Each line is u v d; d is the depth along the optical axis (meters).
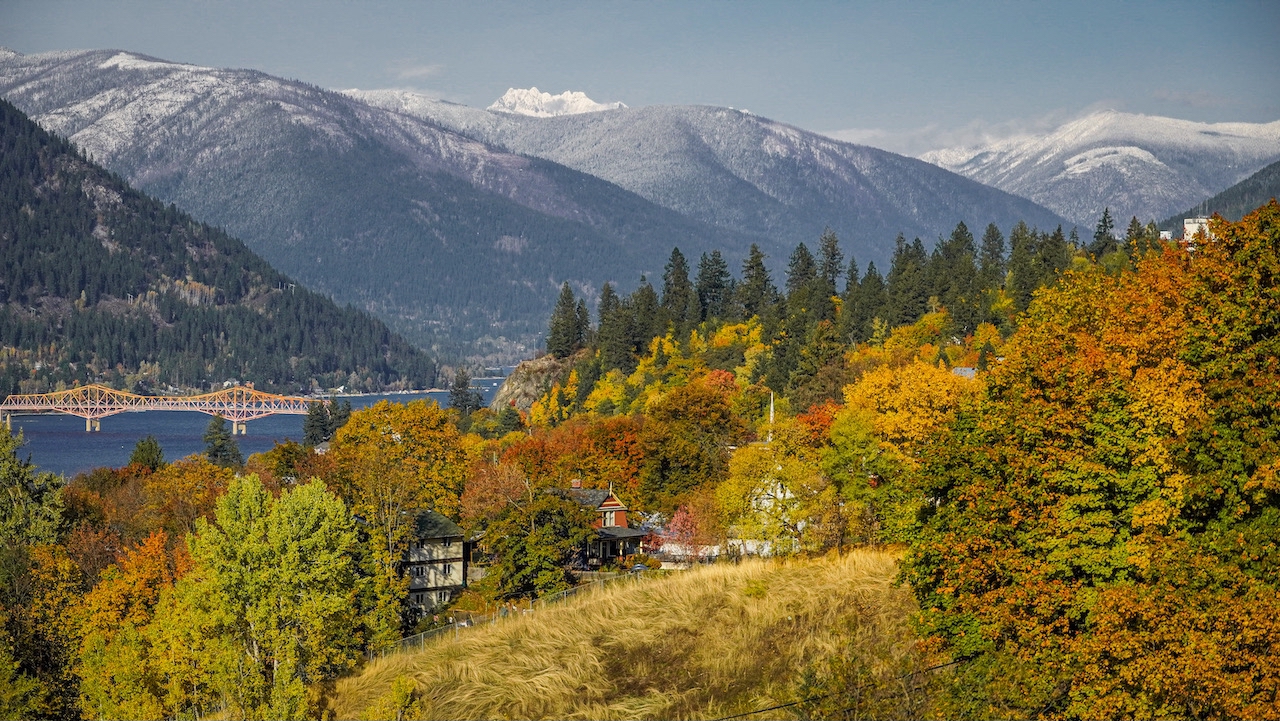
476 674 53.34
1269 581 30.28
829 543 68.50
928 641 39.34
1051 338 45.50
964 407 47.28
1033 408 39.59
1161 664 30.41
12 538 87.06
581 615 58.28
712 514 80.81
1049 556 36.75
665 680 48.50
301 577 58.16
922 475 43.34
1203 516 34.69
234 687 55.78
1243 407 33.09
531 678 51.03
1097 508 36.91
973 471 41.09
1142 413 35.84
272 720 54.19
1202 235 38.47
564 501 78.88
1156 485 35.88
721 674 47.41
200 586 57.47
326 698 57.28
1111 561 35.69
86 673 65.12
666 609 55.94
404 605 78.06
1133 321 41.53
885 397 74.31
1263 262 35.16
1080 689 33.44
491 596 76.38
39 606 70.38
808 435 85.88
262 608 56.66
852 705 34.44
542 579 73.75
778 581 56.28
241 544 58.06
